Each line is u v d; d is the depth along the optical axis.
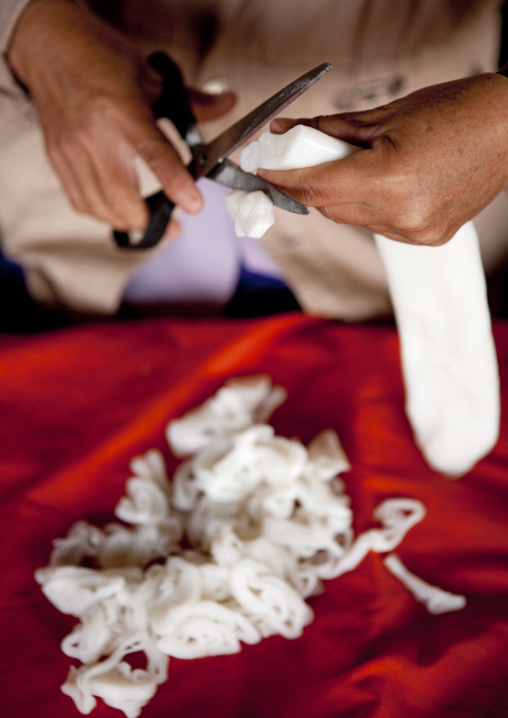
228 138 0.56
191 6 1.01
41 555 0.70
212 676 0.57
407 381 0.76
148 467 0.80
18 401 0.94
